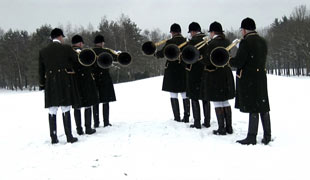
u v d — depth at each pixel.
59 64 6.14
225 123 6.46
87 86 6.80
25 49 62.09
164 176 4.32
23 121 9.23
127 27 55.81
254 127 5.54
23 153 5.71
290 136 5.98
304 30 54.75
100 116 9.29
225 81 6.20
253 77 5.47
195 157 4.96
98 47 7.45
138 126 7.27
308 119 7.45
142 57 55.75
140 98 13.47
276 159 4.74
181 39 7.24
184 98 7.58
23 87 65.94
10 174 4.73
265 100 5.50
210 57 5.57
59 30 6.32
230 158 4.86
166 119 8.31
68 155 5.41
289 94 12.38
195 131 6.59
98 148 5.67
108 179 4.33
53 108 6.18
